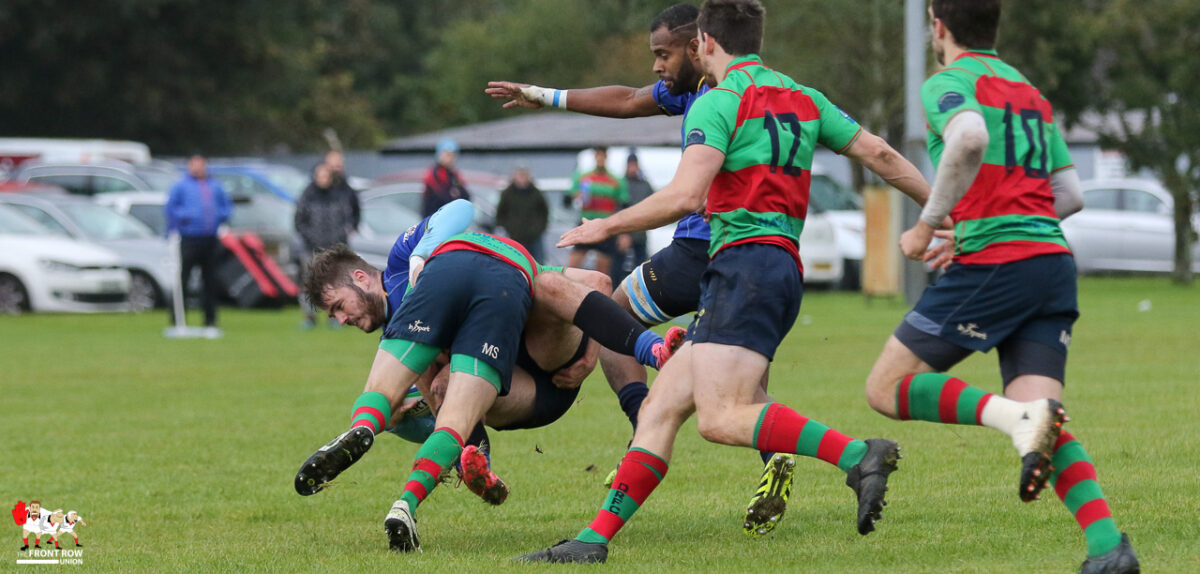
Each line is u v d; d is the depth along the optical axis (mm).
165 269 73500
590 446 27516
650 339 18000
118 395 36625
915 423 29234
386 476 24578
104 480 24250
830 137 17359
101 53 146750
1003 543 17547
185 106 150500
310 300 20000
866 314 63344
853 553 17266
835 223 85000
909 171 17484
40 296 68625
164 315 70000
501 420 19453
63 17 139375
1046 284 15617
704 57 17438
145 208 81000
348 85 182250
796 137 16750
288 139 171000
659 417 16938
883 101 111875
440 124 190750
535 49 180250
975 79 15945
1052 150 16297
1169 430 27125
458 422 17953
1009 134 15820
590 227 16078
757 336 16266
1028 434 14664
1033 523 18828
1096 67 87750
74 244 70438
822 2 108812
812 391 35188
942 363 15945
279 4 161875
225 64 155375
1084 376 37094
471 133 133000
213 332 56438
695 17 20547
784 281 16422
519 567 16469
